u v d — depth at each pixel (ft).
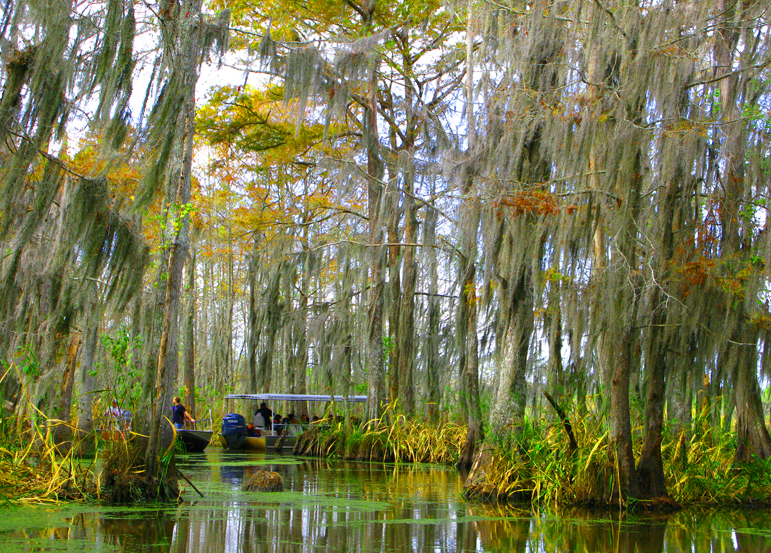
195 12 31.78
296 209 79.30
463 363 57.16
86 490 29.71
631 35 32.76
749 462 37.88
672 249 33.42
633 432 38.34
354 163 64.23
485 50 42.83
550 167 36.83
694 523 29.25
